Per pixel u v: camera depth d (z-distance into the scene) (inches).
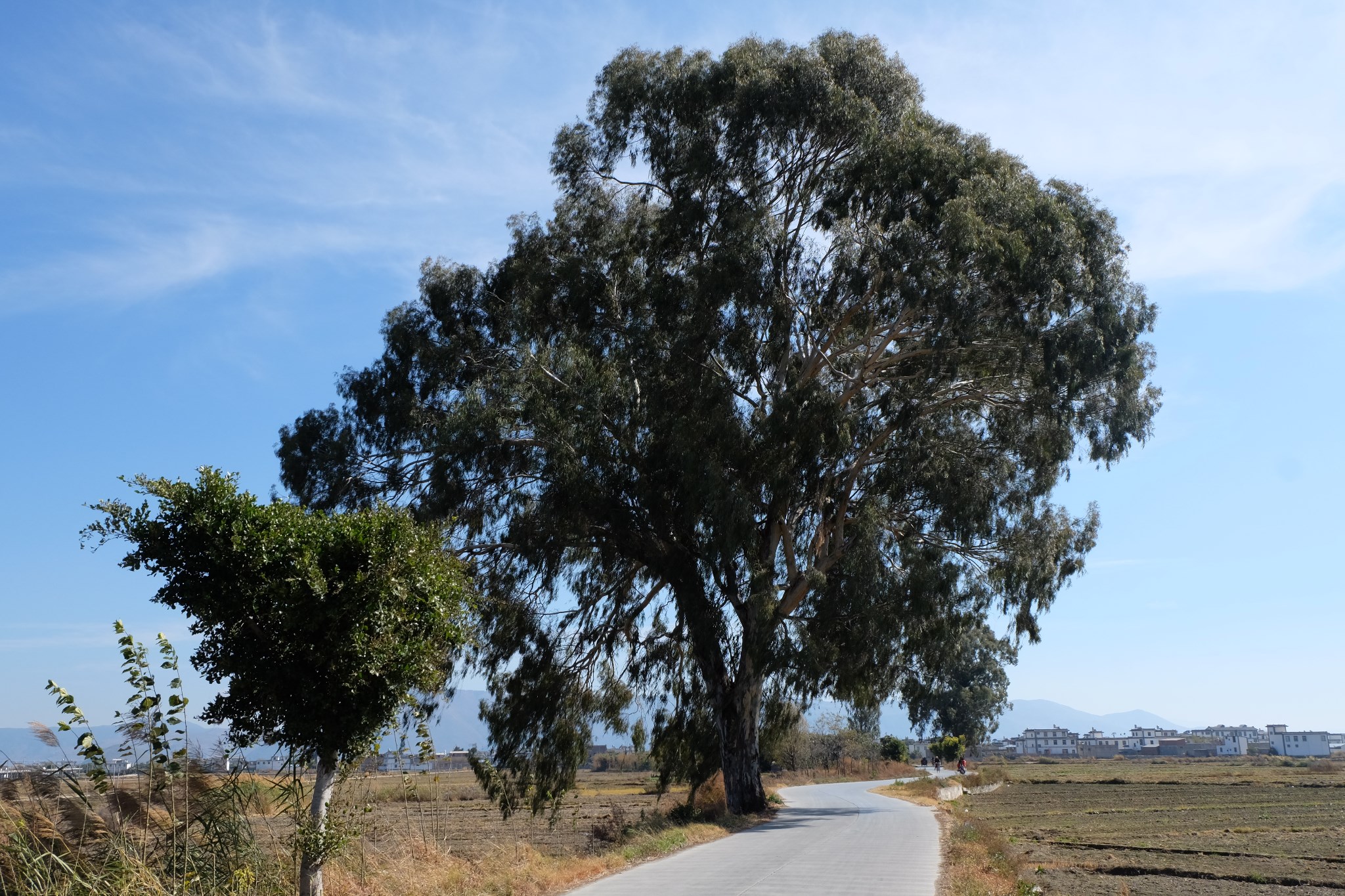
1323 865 891.4
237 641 428.8
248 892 440.5
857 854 731.4
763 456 1091.3
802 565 1213.1
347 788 509.4
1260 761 5191.9
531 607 1166.3
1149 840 1123.9
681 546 1154.7
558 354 1125.1
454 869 551.2
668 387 1160.8
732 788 1212.5
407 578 447.8
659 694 1283.2
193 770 442.0
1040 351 1098.1
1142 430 1270.9
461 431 1067.9
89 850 413.4
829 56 1221.1
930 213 1088.2
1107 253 1179.9
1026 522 1226.0
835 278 1168.2
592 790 2652.6
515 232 1288.1
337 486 1187.9
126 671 438.3
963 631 1211.2
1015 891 550.3
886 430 1167.0
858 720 1419.8
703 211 1197.1
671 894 520.1
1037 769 4018.2
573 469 1082.7
